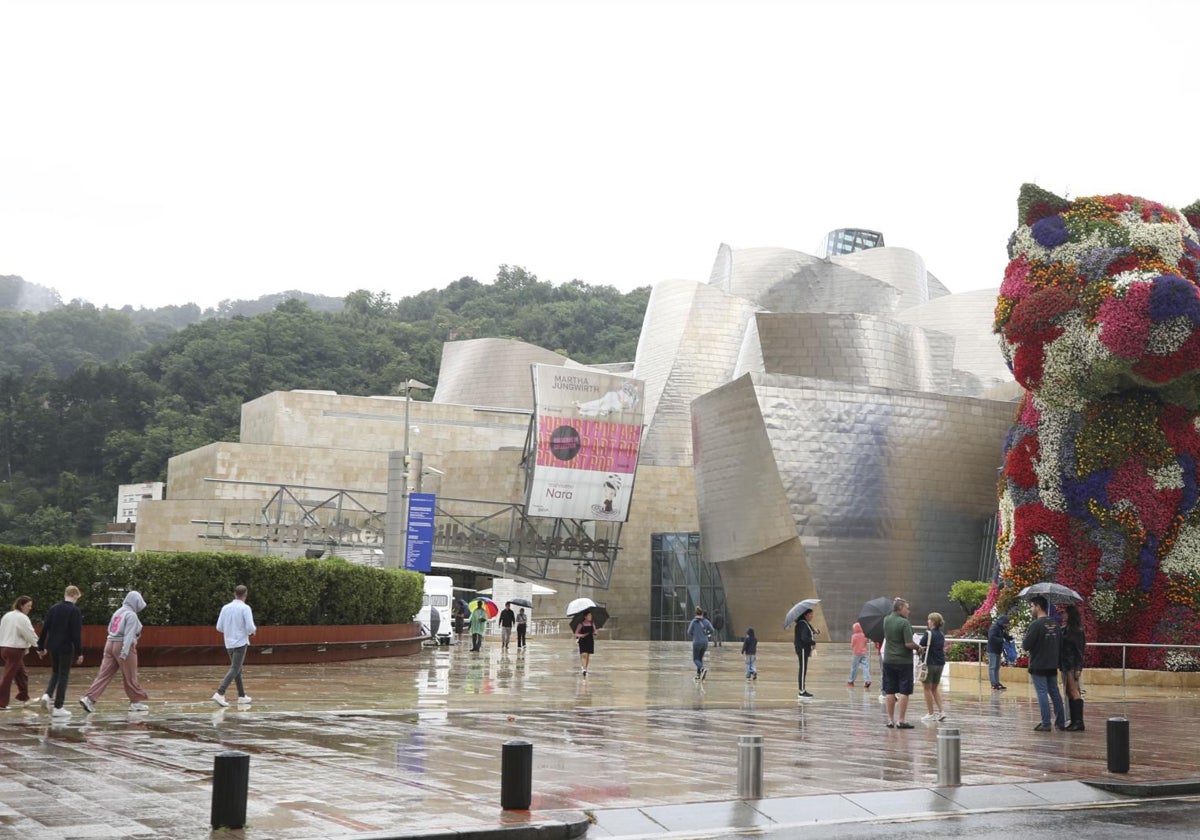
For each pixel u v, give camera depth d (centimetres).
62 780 1118
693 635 2962
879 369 6544
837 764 1364
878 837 988
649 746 1502
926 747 1547
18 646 1800
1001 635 2738
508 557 7506
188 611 3045
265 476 8181
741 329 8525
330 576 3509
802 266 8900
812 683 2961
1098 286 2847
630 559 8000
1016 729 1831
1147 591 2955
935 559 6041
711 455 6269
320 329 17712
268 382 16475
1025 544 3033
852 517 5881
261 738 1469
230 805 907
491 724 1725
